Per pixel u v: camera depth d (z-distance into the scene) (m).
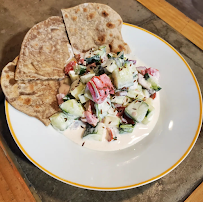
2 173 0.23
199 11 0.41
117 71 0.25
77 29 0.29
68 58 0.29
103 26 0.29
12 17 0.37
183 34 0.36
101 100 0.23
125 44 0.31
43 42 0.27
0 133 0.26
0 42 0.34
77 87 0.25
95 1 0.40
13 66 0.25
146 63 0.31
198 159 0.26
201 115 0.26
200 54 0.35
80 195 0.24
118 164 0.23
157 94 0.29
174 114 0.27
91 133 0.25
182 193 0.24
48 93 0.26
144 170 0.23
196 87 0.28
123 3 0.40
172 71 0.30
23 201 0.22
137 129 0.27
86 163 0.23
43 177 0.24
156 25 0.37
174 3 0.41
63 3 0.40
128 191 0.24
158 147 0.25
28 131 0.23
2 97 0.28
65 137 0.25
